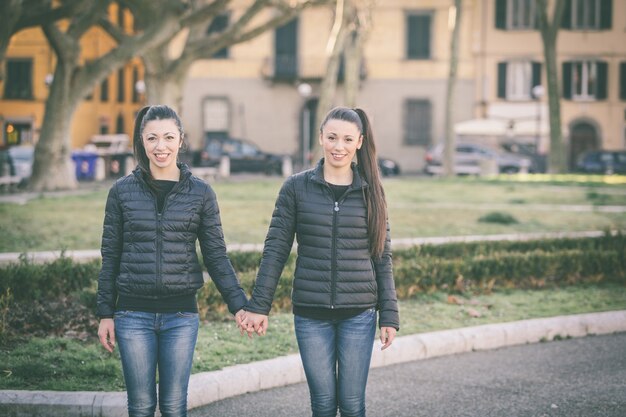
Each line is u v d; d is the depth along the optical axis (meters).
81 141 59.38
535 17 57.81
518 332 10.52
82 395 7.12
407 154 59.16
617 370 9.32
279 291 11.16
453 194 29.19
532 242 15.30
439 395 8.38
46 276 10.47
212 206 6.07
